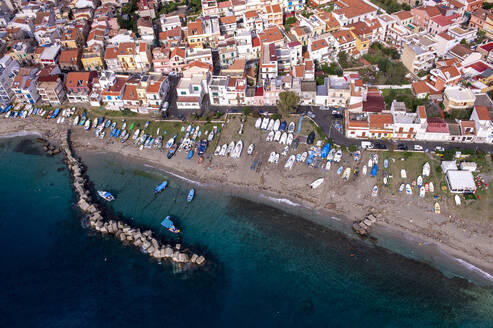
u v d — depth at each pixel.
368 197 131.12
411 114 144.00
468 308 105.56
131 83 168.62
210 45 195.25
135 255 124.81
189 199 138.00
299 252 121.31
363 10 188.12
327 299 110.50
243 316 108.62
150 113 167.38
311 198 134.12
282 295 112.38
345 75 163.38
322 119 155.75
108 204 139.12
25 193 146.62
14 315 113.19
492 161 131.50
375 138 146.25
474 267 113.69
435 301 107.50
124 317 110.69
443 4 186.62
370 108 150.12
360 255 119.00
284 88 160.88
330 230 125.94
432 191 128.62
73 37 197.75
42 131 169.50
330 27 184.12
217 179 143.50
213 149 151.75
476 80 156.25
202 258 120.38
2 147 165.38
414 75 168.00
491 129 134.62
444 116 148.50
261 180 140.75
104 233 131.00
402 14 184.75
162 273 120.00
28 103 179.75
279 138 150.75
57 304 115.06
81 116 172.25
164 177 146.75
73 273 122.06
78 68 193.12
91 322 110.25
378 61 174.25
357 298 109.94
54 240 131.00
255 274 117.38
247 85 170.50
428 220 123.69
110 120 168.50
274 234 126.38
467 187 124.94
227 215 133.00
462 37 171.00
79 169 151.00
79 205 138.50
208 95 173.75
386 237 122.38
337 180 136.12
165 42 195.75
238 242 125.38
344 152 142.88
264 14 197.38
